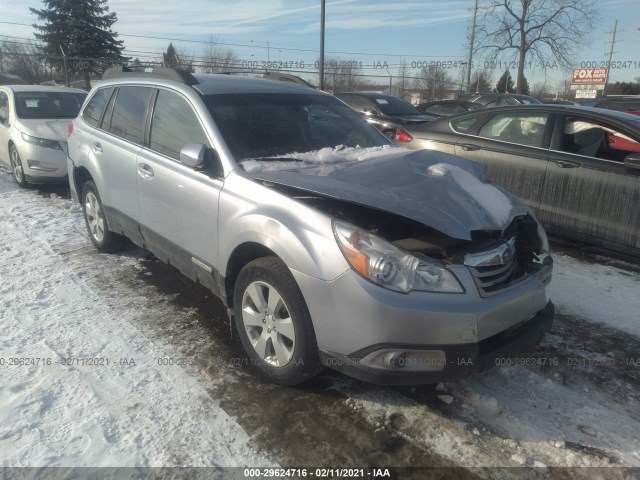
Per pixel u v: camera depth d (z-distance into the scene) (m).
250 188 3.09
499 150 5.79
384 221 2.85
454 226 2.63
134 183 4.13
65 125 8.04
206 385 3.05
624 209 4.82
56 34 31.58
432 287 2.55
